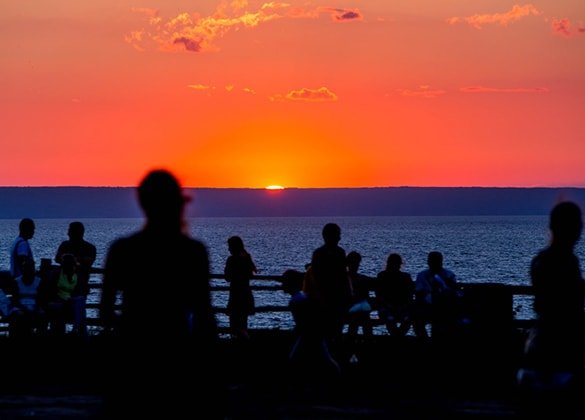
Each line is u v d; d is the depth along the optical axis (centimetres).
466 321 4159
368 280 4541
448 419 2850
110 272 1712
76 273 4438
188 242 1717
